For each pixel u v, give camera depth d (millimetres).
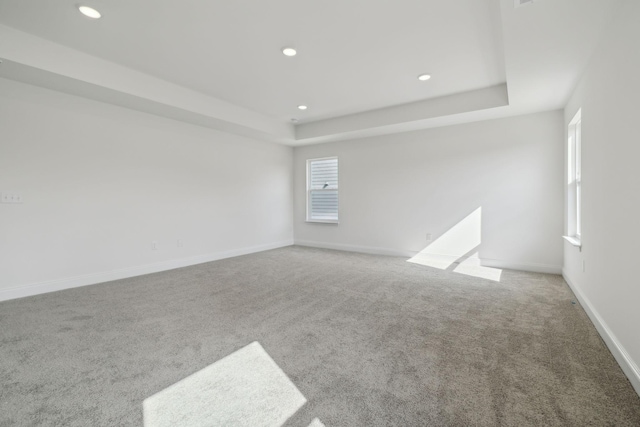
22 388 1617
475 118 4352
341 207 5973
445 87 3881
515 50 2430
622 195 1850
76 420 1386
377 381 1689
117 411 1447
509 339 2178
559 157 3977
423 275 4020
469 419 1385
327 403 1509
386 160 5387
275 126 5379
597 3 1851
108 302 2977
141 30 2586
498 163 4371
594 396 1538
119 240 3877
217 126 4820
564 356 1935
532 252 4191
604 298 2170
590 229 2553
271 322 2504
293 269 4395
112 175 3795
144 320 2535
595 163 2410
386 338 2211
